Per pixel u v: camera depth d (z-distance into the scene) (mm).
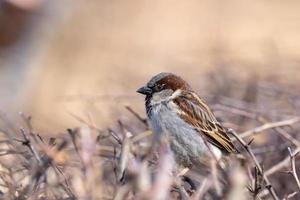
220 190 6191
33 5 17922
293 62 13633
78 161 7570
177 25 22516
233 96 11781
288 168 9016
